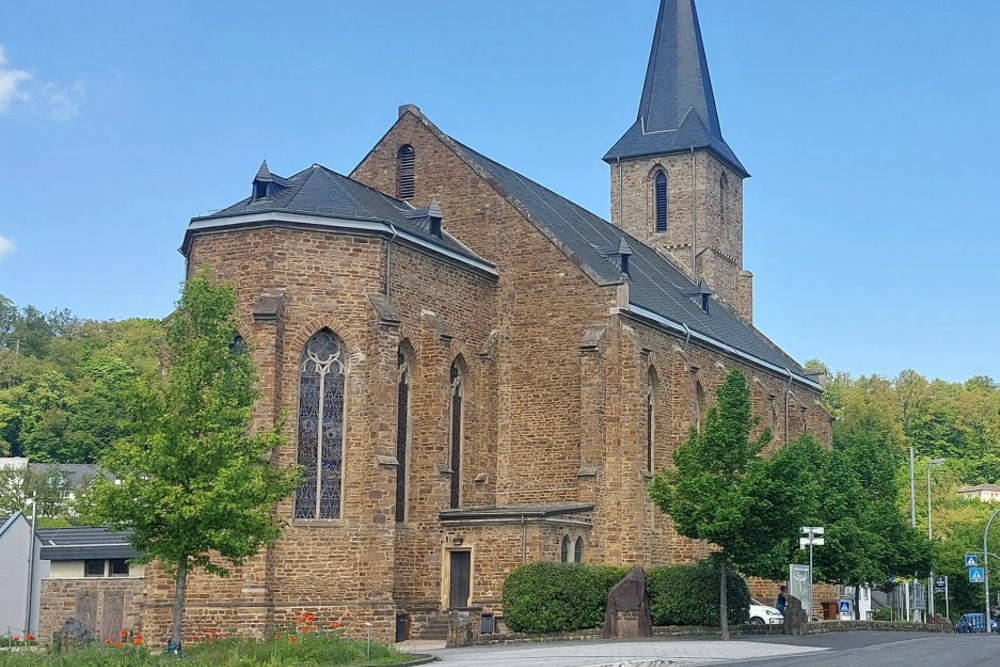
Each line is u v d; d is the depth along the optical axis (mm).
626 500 50562
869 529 64625
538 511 45938
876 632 53500
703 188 75875
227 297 35531
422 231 50906
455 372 51531
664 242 76438
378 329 44500
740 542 42938
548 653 35406
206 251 45562
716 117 79875
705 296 68375
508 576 45219
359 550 43750
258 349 43094
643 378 52094
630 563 49969
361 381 44750
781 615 57562
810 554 51938
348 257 45406
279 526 36375
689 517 43656
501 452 53094
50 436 123625
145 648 31266
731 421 44625
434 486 47312
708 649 37125
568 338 52562
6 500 96312
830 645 40031
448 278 50750
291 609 42656
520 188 60062
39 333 153250
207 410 33562
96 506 32938
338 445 44531
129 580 58125
